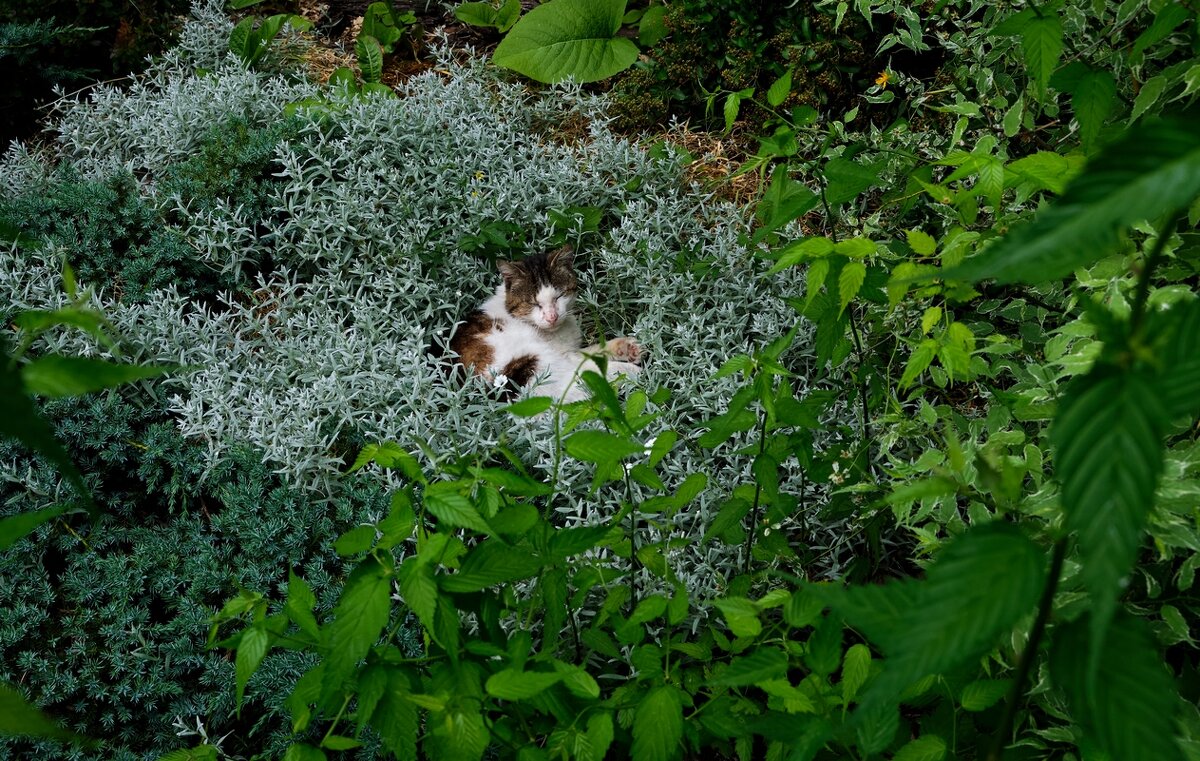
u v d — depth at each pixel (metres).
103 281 3.60
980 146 2.54
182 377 3.22
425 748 1.55
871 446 2.69
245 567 2.66
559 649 2.32
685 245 3.78
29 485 2.78
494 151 4.07
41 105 4.59
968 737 1.72
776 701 1.48
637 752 1.41
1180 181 0.63
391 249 3.74
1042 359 2.38
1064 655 0.86
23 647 2.50
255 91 4.22
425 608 1.34
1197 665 2.06
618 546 1.95
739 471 2.91
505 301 3.68
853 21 4.10
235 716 2.42
